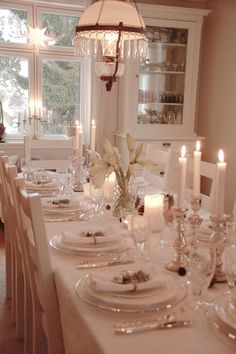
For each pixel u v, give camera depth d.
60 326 1.36
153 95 4.13
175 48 4.14
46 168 3.11
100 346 0.87
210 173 2.21
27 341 1.90
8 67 4.20
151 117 4.15
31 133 4.32
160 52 4.08
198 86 4.43
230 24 3.84
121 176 1.79
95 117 4.16
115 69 2.05
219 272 1.23
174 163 2.68
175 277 1.24
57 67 4.33
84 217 1.89
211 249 1.17
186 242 1.34
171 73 4.15
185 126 4.21
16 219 1.82
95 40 2.33
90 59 4.02
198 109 4.48
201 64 4.39
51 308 1.34
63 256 1.40
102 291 1.05
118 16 1.99
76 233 1.53
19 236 1.81
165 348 0.86
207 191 4.29
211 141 4.24
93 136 2.42
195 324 0.96
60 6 4.16
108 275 1.15
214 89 4.15
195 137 4.17
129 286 1.05
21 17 4.15
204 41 4.32
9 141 4.19
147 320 0.97
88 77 4.20
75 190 2.49
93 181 1.79
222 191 1.22
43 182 2.46
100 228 1.63
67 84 4.39
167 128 4.15
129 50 2.40
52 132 4.43
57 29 4.26
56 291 1.31
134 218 1.42
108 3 2.02
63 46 4.30
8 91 4.24
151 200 1.72
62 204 1.96
